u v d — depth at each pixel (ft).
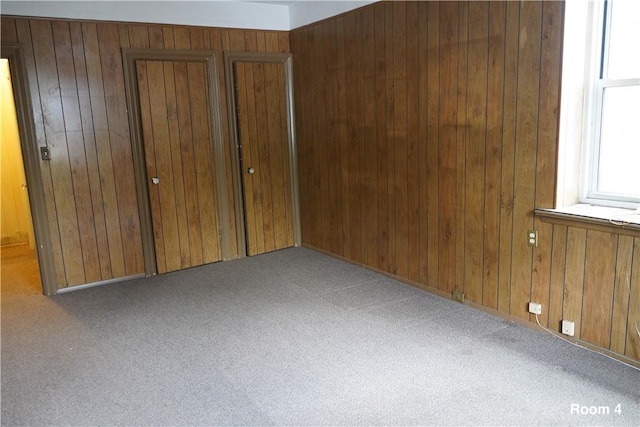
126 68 14.03
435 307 11.91
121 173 14.42
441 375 8.77
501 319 11.03
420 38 11.84
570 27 9.02
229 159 16.28
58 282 13.92
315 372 9.05
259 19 16.12
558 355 9.30
